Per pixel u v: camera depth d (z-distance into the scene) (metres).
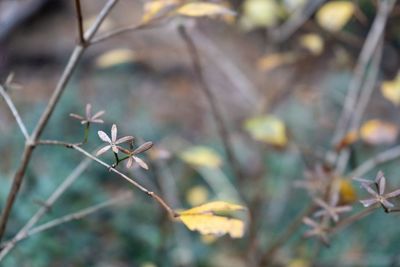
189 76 1.83
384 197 0.45
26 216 0.78
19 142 1.13
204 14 0.53
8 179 0.83
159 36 1.90
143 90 1.72
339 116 1.27
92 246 0.83
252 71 1.78
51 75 1.86
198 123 1.61
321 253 0.88
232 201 0.81
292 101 1.33
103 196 0.91
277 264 0.86
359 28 1.18
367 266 0.85
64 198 0.86
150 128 1.37
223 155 1.23
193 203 0.86
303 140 1.20
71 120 1.19
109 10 0.54
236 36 1.96
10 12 1.78
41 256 0.74
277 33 0.84
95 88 1.60
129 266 0.83
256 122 0.73
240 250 0.96
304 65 0.96
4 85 0.57
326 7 0.72
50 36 1.94
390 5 0.73
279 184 1.03
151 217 0.90
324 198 0.61
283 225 1.00
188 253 0.85
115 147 0.43
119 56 0.76
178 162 1.03
